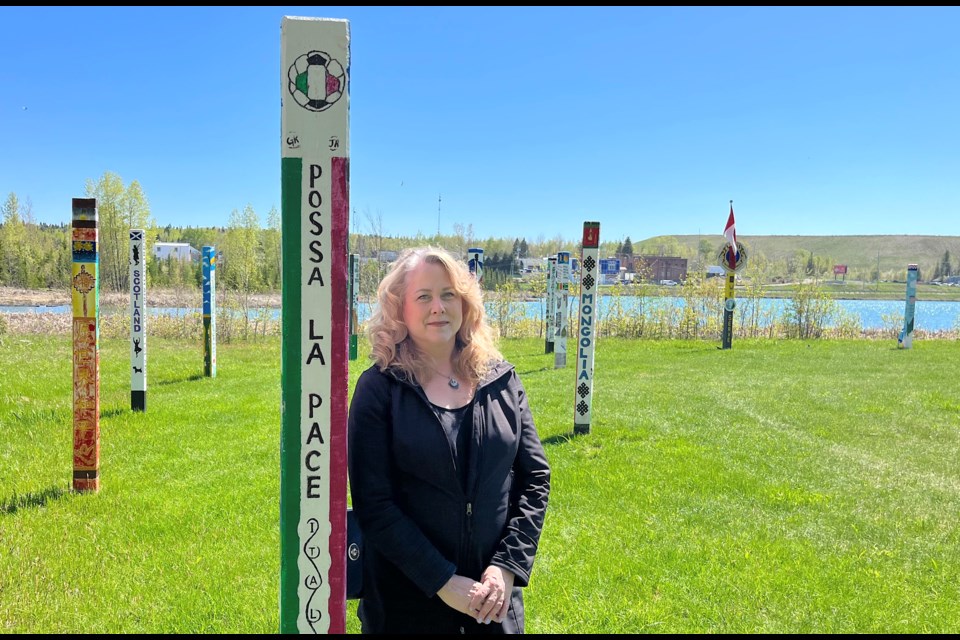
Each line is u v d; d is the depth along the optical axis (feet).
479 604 7.32
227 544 15.40
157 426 26.37
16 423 26.55
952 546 15.70
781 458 22.79
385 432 7.72
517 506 8.29
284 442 6.29
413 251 8.39
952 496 19.15
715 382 38.06
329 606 6.45
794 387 36.35
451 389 8.18
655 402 32.01
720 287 68.28
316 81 6.01
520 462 8.59
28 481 19.51
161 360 45.98
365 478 7.57
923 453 23.65
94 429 18.69
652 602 12.91
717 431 26.37
